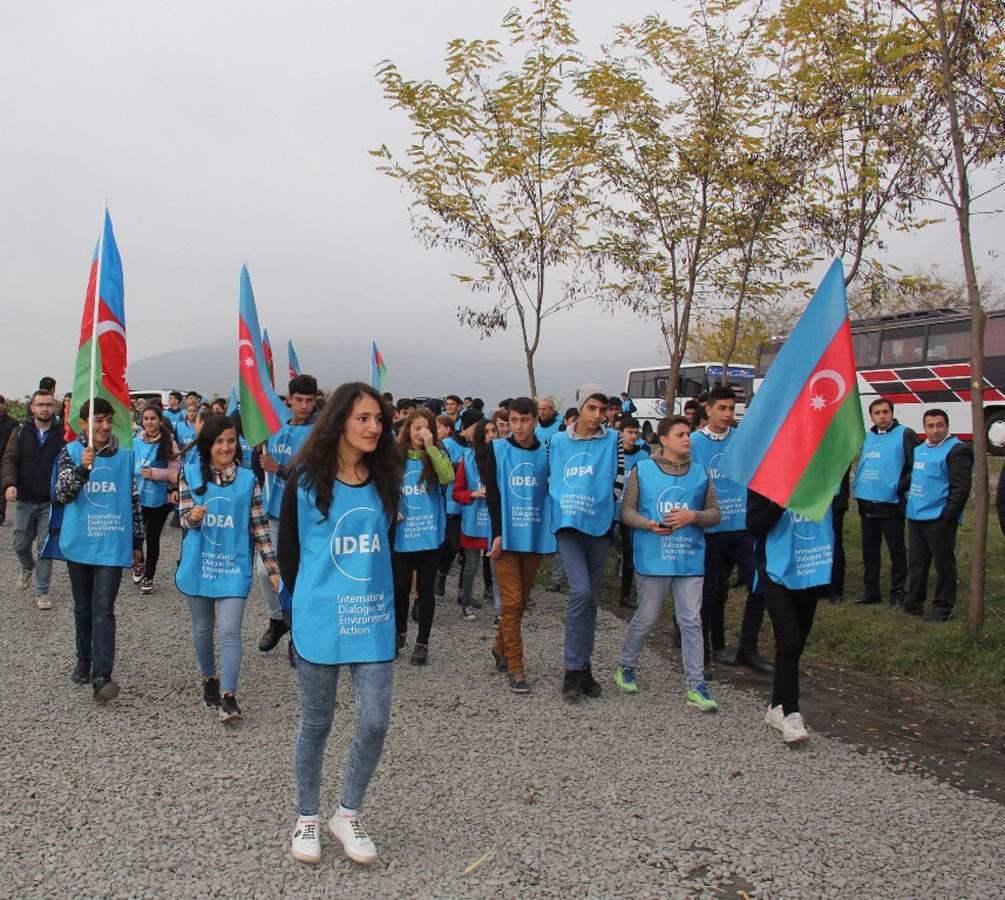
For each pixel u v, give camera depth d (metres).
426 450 6.61
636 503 5.86
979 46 7.36
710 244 12.89
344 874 3.52
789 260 12.54
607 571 10.70
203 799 4.17
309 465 3.62
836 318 5.11
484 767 4.64
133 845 3.71
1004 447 20.31
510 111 12.60
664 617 8.47
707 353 32.91
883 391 23.19
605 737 5.12
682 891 3.45
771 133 11.39
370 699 3.56
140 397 23.95
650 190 12.77
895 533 8.41
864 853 3.78
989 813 4.20
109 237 6.46
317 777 3.67
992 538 11.12
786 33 10.32
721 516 5.98
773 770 4.68
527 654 7.02
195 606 5.35
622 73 12.12
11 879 3.42
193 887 3.40
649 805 4.20
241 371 6.77
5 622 7.65
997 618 7.35
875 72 9.24
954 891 3.49
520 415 6.12
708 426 6.91
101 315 6.30
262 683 6.07
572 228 12.91
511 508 6.02
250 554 5.38
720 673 6.65
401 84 12.42
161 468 8.77
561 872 3.57
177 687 5.93
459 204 12.91
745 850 3.78
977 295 6.80
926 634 7.02
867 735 5.30
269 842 3.76
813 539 5.12
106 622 5.56
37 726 5.11
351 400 3.62
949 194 6.91
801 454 5.04
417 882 3.48
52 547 5.88
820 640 7.28
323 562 3.59
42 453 8.80
